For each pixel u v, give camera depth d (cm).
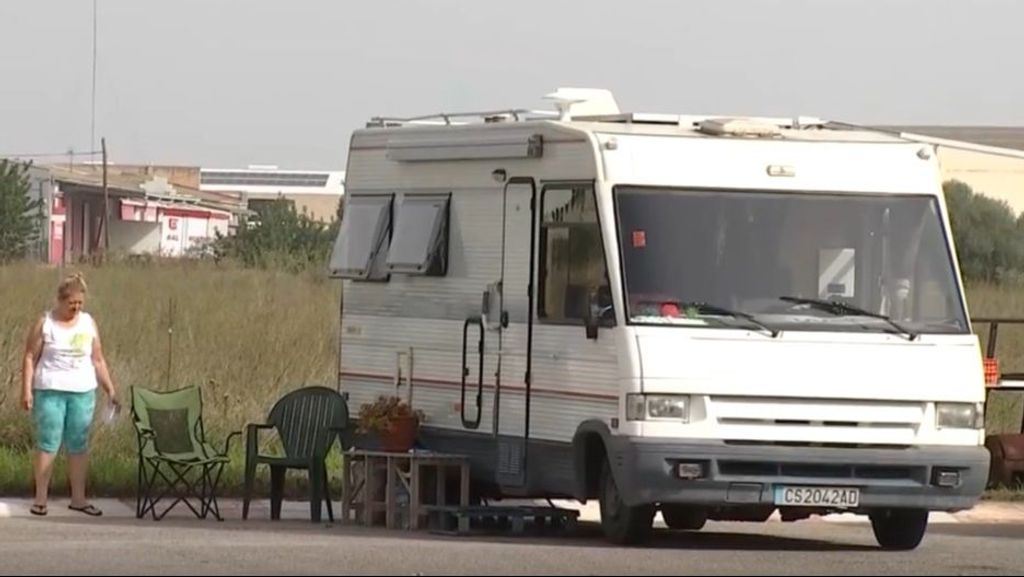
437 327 6731
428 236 6744
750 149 6022
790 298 5872
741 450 5681
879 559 5438
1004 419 9025
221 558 5078
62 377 6738
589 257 5975
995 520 7244
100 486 7269
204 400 8500
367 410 6712
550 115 6494
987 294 15212
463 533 6294
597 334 5878
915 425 5822
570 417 6025
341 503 7094
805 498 5725
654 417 5678
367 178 7181
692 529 6900
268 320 11388
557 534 6388
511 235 6375
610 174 5919
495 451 6412
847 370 5775
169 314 10444
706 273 5859
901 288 5978
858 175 6062
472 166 6594
